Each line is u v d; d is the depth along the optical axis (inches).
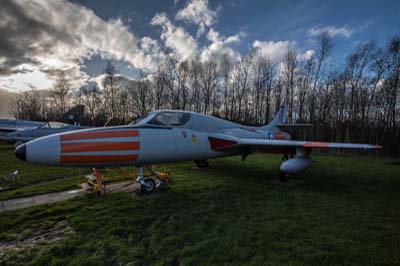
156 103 1315.2
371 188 218.8
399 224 130.8
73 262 92.6
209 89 1223.5
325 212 151.3
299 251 99.1
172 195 193.5
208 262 91.9
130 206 163.9
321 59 941.8
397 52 733.9
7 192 204.8
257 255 96.4
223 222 133.6
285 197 187.5
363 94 818.2
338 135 829.8
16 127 665.0
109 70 1416.1
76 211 155.4
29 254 99.7
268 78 1121.4
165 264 92.0
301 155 257.6
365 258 94.2
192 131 234.1
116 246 106.1
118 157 175.5
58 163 153.9
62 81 1567.4
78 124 693.3
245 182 243.3
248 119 1175.0
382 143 745.6
